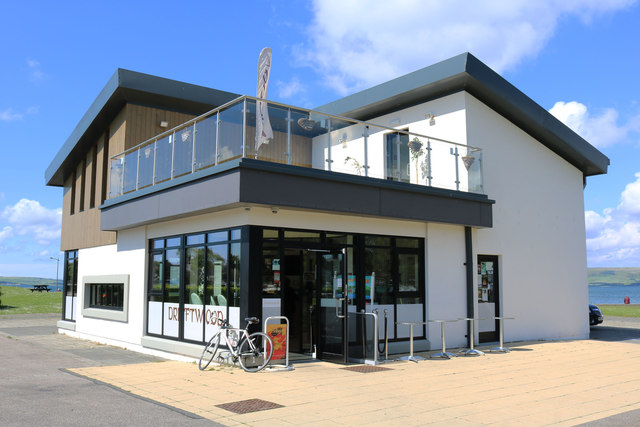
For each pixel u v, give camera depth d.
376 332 9.82
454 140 13.12
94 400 6.76
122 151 13.73
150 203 11.41
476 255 13.04
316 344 10.26
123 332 13.13
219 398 6.89
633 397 7.16
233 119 9.23
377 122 15.20
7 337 15.73
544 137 15.04
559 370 9.28
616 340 14.88
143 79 13.49
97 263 14.99
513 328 13.78
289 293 10.59
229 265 9.78
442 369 9.30
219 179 9.13
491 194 13.51
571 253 15.80
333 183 9.84
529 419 5.99
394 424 5.74
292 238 10.01
